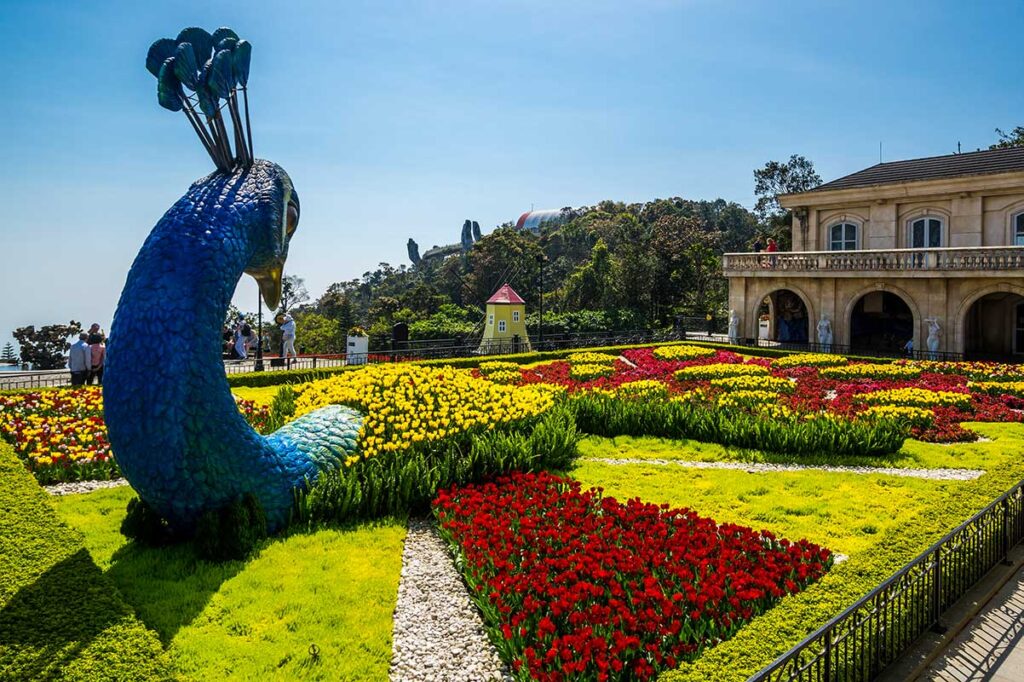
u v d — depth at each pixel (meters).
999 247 21.70
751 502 8.47
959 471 9.86
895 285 24.36
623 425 11.98
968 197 25.44
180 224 6.38
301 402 10.30
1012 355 25.05
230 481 6.52
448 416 9.49
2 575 4.97
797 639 4.31
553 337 35.41
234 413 6.59
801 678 4.07
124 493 8.34
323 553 6.64
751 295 28.50
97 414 10.89
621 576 5.62
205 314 6.27
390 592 5.90
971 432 11.85
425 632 5.36
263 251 7.16
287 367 20.39
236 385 16.98
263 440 7.13
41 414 10.84
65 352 27.92
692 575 5.56
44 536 5.70
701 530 6.47
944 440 11.62
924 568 5.23
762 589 5.30
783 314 30.98
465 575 6.11
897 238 27.48
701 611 5.02
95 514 7.62
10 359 26.03
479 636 5.32
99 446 9.37
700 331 40.84
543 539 6.25
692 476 9.51
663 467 9.95
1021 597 5.93
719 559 5.86
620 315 41.78
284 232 7.42
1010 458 8.73
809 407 13.08
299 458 7.55
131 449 5.95
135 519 6.61
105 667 3.93
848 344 25.84
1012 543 6.88
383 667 4.81
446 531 6.93
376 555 6.67
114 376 5.92
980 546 6.16
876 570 5.37
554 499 7.51
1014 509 6.94
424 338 38.72
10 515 6.12
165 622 5.26
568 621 4.98
